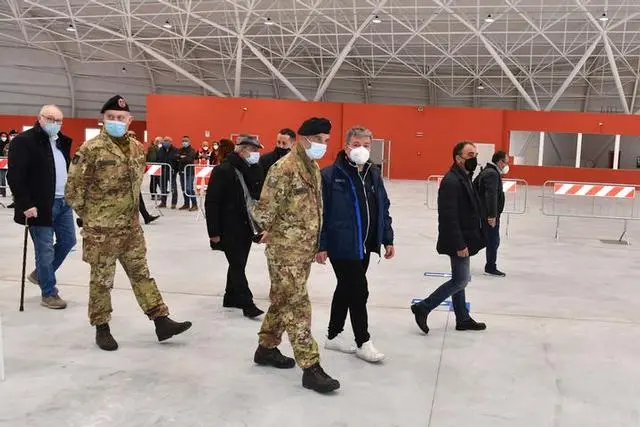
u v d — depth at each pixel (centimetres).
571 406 345
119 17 2700
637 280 703
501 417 328
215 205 489
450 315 530
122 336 449
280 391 356
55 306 515
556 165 2795
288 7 2445
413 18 2472
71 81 3303
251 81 3503
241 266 500
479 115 2795
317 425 312
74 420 312
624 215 1473
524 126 2775
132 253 418
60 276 641
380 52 3061
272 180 348
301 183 351
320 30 2739
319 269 714
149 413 322
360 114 2822
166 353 416
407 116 2825
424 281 671
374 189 395
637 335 482
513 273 730
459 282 456
